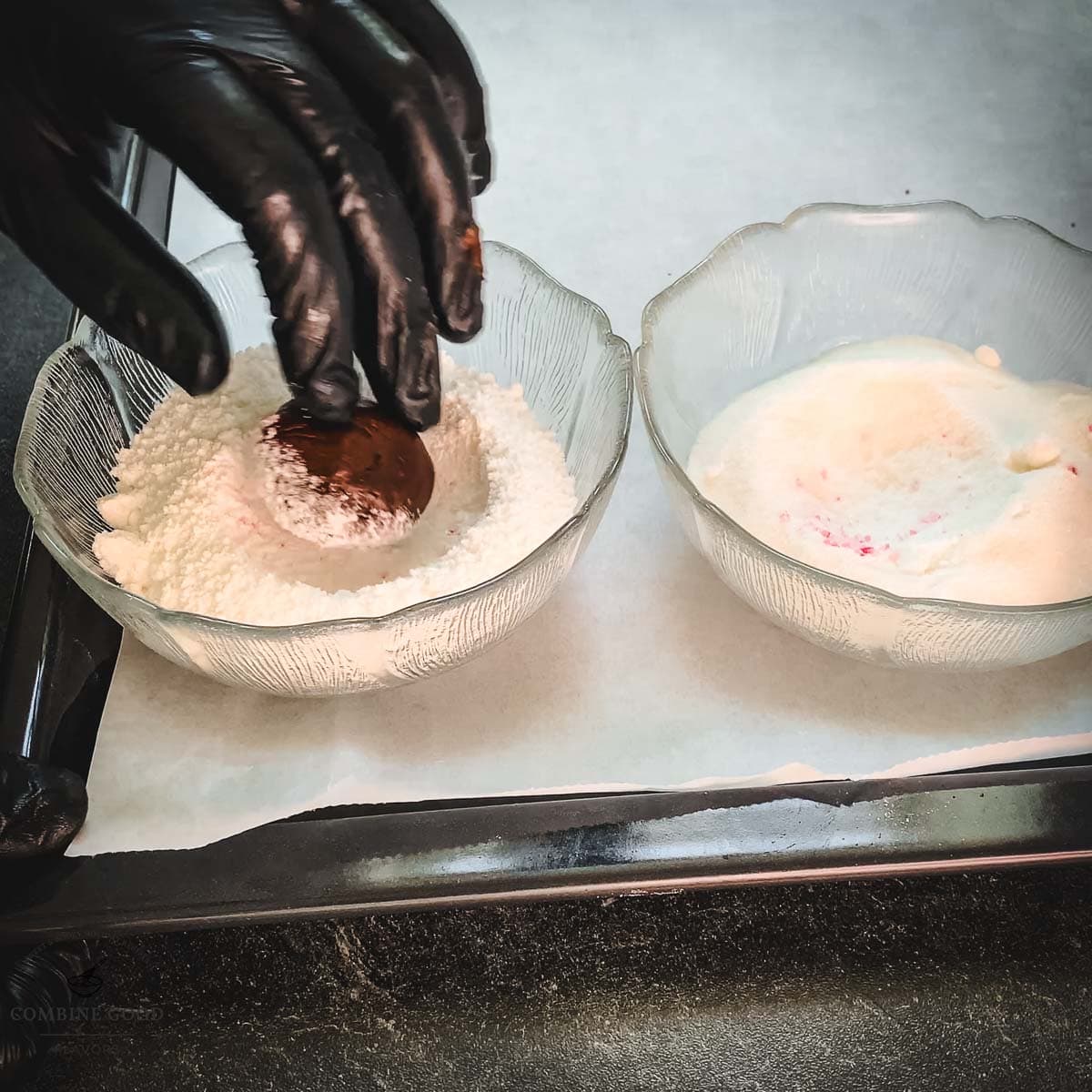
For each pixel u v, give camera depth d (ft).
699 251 3.17
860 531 2.39
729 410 2.65
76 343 2.45
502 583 1.99
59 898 2.04
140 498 2.38
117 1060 1.92
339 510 2.22
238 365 2.55
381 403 2.18
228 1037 1.95
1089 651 2.38
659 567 2.56
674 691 2.35
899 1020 1.95
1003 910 2.07
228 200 1.87
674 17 3.92
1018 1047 1.92
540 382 2.70
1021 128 3.51
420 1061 1.93
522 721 2.29
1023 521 2.31
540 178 3.37
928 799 2.16
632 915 2.08
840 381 2.62
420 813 2.16
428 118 1.94
